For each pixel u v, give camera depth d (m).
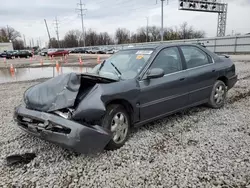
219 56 5.11
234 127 3.78
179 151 3.03
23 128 3.10
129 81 3.28
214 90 4.66
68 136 2.56
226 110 4.68
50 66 19.34
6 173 2.65
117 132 3.14
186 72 4.06
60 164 2.80
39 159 2.93
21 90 7.69
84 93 2.97
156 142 3.32
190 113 4.56
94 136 2.69
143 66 3.56
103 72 3.88
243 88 6.56
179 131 3.70
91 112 2.74
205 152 2.98
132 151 3.07
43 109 2.88
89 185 2.38
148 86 3.44
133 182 2.41
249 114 4.38
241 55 22.97
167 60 3.86
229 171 2.54
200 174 2.51
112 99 2.97
